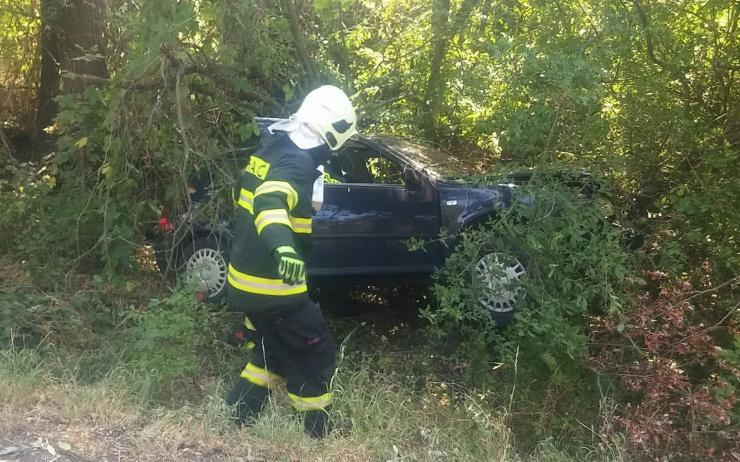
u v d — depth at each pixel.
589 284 4.30
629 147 5.56
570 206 4.29
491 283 4.51
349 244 5.62
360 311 6.22
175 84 4.84
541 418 4.10
